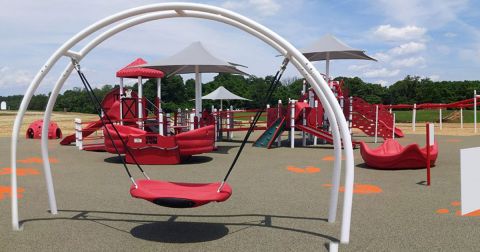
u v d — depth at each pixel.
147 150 11.84
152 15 5.36
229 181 9.08
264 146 16.81
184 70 17.36
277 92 61.38
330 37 19.30
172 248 4.67
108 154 14.23
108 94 18.20
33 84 5.41
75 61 5.54
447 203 6.85
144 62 17.12
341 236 4.79
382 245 4.74
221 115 20.84
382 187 8.26
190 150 12.05
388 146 11.26
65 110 71.81
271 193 7.74
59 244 4.80
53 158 13.06
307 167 11.25
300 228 5.43
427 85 69.19
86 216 6.03
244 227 5.48
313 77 4.85
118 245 4.77
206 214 6.18
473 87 65.25
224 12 4.86
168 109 58.56
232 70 16.84
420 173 9.98
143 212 6.28
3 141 19.25
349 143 4.77
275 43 5.04
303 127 16.77
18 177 9.50
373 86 73.06
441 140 19.50
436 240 4.92
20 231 5.28
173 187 5.48
